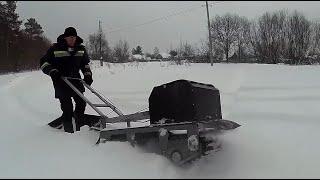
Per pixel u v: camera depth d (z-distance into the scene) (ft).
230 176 15.34
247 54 159.33
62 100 22.12
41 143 19.19
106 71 82.23
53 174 14.61
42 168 15.39
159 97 18.26
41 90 48.24
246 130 22.29
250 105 32.40
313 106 30.78
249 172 15.92
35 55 147.74
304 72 64.08
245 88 43.75
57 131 21.94
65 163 15.84
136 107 35.19
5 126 24.02
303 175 16.02
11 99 38.60
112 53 217.36
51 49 22.67
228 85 48.01
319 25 149.89
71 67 22.84
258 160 17.33
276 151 18.84
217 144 18.30
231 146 18.70
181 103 17.62
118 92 46.50
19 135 21.43
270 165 16.94
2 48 133.69
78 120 23.22
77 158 16.40
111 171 14.85
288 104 32.14
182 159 16.39
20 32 147.95
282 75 58.75
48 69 21.83
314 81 47.96
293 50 145.89
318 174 16.17
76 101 23.29
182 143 16.53
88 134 20.58
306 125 24.59
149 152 17.46
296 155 18.51
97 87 52.34
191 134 16.38
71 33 22.81
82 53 23.22
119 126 23.39
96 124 22.07
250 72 66.28
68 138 19.80
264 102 33.50
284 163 17.30
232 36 158.40
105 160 16.03
